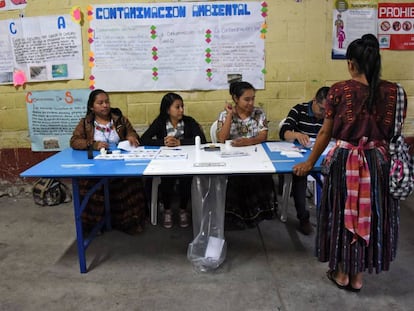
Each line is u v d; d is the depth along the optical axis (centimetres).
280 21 347
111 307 204
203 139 312
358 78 187
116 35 352
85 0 349
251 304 204
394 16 346
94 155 258
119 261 251
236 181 286
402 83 359
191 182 284
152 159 244
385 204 194
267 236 282
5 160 381
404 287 216
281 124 318
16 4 355
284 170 212
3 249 271
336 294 211
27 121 377
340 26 347
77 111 370
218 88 361
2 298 213
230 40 351
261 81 359
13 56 365
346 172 191
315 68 356
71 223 314
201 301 207
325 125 199
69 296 214
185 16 348
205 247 247
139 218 293
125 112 367
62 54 360
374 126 186
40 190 353
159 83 361
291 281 224
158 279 229
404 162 189
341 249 199
